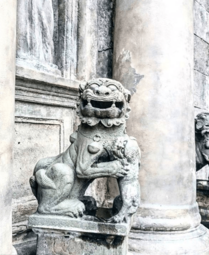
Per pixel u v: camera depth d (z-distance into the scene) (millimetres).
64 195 1768
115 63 2693
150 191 2328
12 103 1541
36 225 1772
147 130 2371
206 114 3176
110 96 1672
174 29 2441
